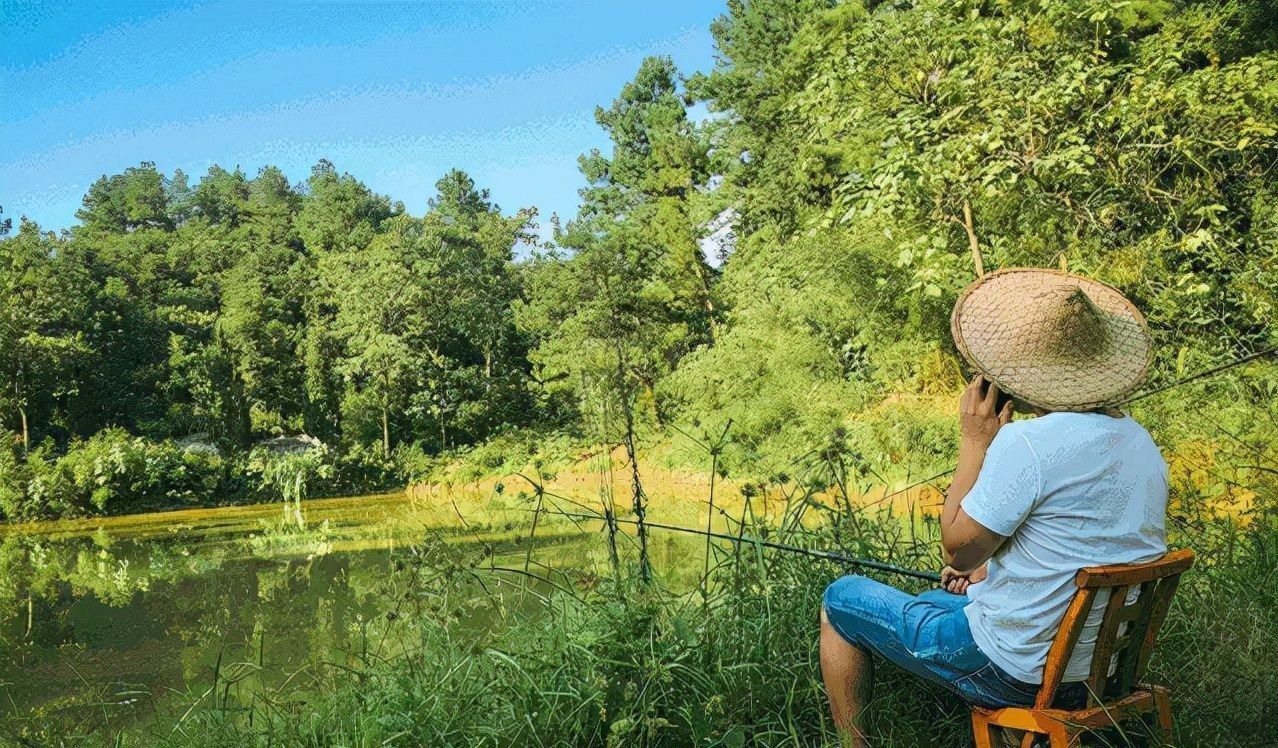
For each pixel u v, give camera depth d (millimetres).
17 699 6945
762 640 3195
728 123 35344
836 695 2660
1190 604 3342
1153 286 9609
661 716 2936
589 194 48062
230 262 61625
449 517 17797
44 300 42719
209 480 33562
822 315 16875
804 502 3797
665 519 9406
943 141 10469
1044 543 2201
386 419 39438
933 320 14297
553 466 23406
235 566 14727
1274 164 10500
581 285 35438
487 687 3156
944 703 2959
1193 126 10242
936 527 4398
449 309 43594
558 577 4398
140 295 58031
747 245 30359
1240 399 7070
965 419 2422
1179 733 2762
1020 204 11156
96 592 12922
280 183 91125
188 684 6730
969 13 10844
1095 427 2223
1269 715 2920
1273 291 8719
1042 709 2211
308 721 3615
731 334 20047
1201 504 4699
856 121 11406
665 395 19906
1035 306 2342
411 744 3055
